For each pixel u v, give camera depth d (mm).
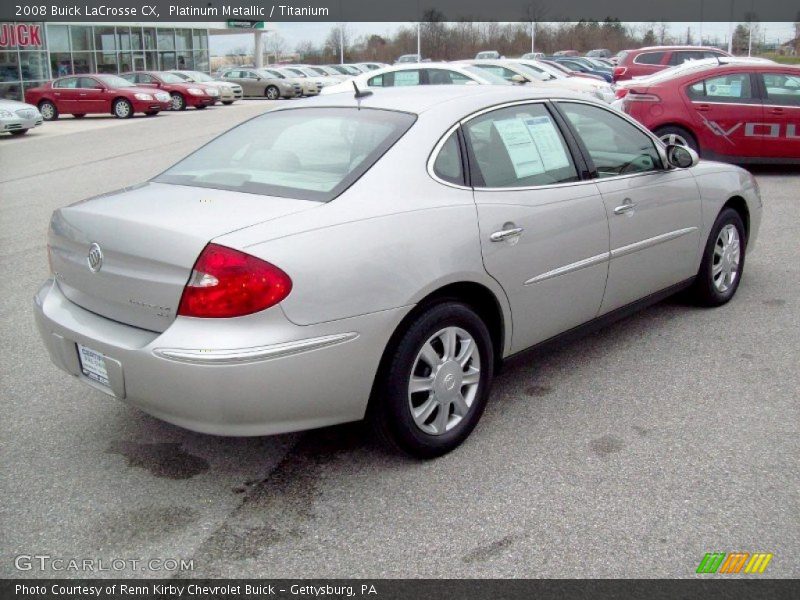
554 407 3891
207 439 3615
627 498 3061
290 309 2805
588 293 4055
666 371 4309
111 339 3002
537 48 63312
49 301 3408
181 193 3342
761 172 11469
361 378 3035
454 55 62844
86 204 3377
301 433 3662
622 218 4180
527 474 3260
